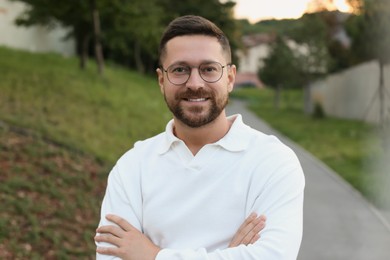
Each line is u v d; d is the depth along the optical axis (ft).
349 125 79.87
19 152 27.17
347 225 24.68
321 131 72.59
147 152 7.10
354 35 75.77
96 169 29.01
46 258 17.80
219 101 6.66
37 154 27.53
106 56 130.93
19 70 50.19
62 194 23.38
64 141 31.42
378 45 48.39
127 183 7.06
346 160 46.62
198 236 6.57
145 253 6.59
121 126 42.68
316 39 107.55
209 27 6.68
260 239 6.38
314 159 47.29
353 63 99.96
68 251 18.42
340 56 108.58
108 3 61.77
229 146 6.68
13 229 18.83
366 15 51.19
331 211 27.48
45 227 19.85
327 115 107.04
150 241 6.70
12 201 20.90
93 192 25.52
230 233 6.55
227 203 6.56
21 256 17.34
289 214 6.50
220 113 6.78
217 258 6.26
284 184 6.58
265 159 6.66
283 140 63.41
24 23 67.56
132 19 65.31
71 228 20.57
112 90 56.34
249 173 6.63
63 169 26.99
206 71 6.64
